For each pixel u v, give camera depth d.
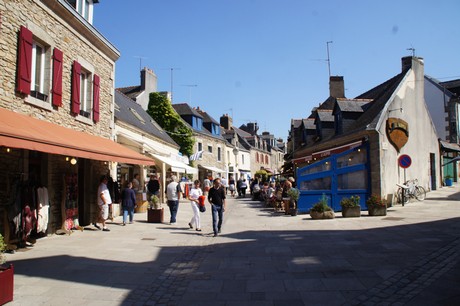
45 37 9.27
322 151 20.14
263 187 23.52
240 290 5.23
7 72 7.87
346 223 11.09
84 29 11.29
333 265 6.34
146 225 12.02
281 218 13.40
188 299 4.92
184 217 14.65
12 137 5.93
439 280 5.34
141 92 28.33
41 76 9.46
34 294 5.04
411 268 5.98
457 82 30.00
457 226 9.67
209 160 35.41
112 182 12.30
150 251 7.93
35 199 8.23
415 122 17.80
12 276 4.80
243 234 10.07
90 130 12.01
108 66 13.55
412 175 17.09
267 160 57.12
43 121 8.96
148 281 5.75
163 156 19.03
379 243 7.96
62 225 9.98
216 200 10.21
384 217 11.97
